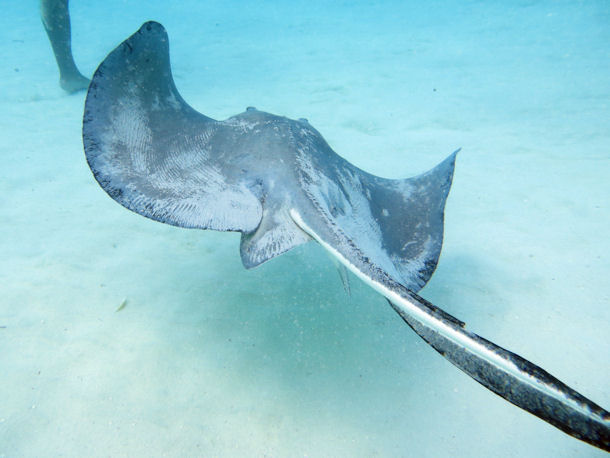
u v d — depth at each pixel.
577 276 3.51
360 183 2.74
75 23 16.03
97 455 2.13
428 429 2.36
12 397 2.37
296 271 3.66
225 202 2.04
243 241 1.98
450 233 4.26
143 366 2.63
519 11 15.72
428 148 6.20
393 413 2.44
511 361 1.24
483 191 4.97
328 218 1.87
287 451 2.21
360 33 14.80
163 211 1.90
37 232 3.97
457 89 8.77
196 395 2.48
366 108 7.91
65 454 2.12
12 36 13.44
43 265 3.48
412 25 15.59
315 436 2.29
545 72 9.31
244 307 3.19
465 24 14.91
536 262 3.73
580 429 1.16
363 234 2.31
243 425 2.32
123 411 2.35
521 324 3.07
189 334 2.90
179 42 13.33
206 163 2.28
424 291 3.44
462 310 3.22
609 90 7.82
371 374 2.68
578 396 1.17
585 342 2.89
